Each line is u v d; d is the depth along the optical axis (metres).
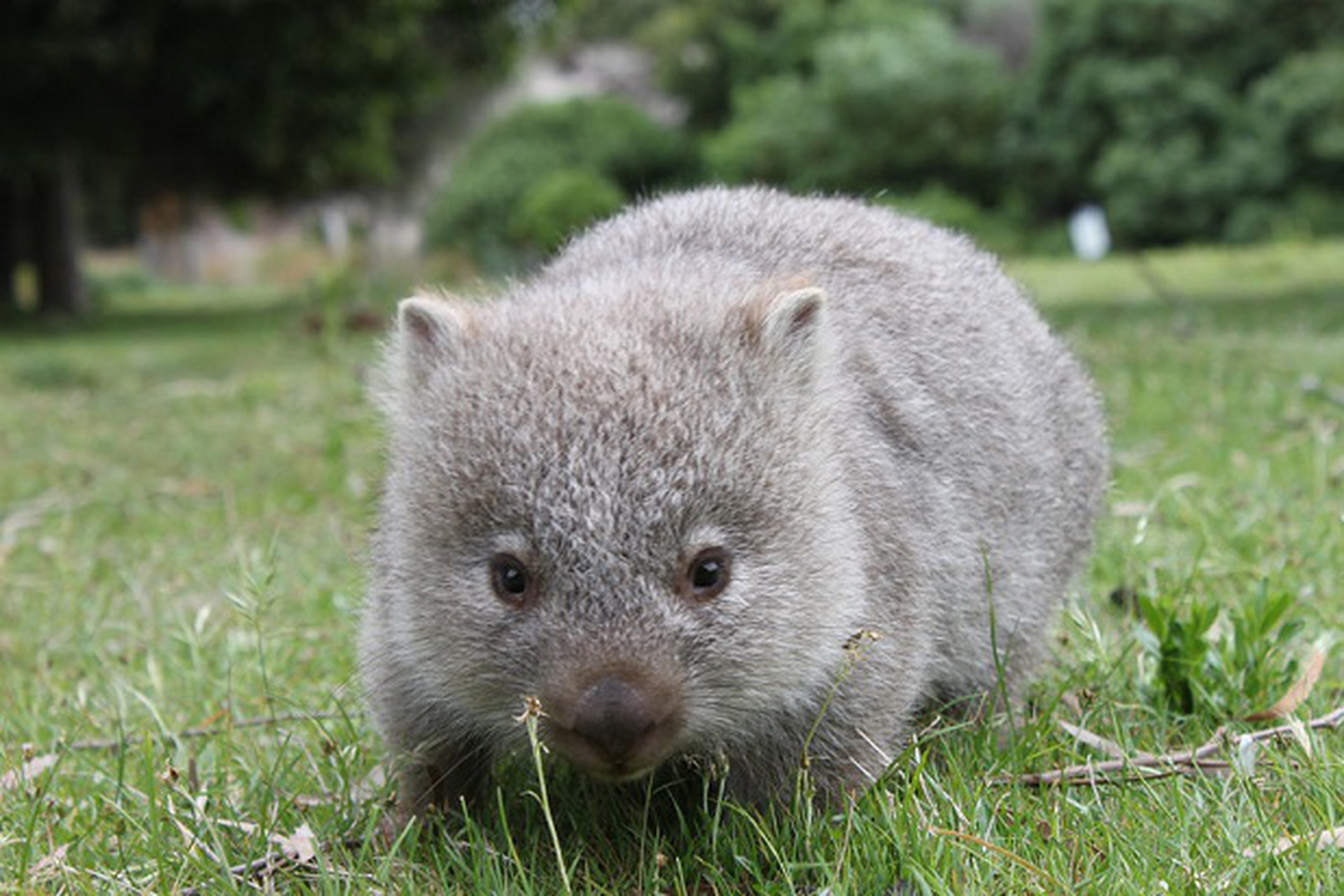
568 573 0.63
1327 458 1.36
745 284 0.76
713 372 0.66
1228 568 1.04
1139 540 1.02
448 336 0.69
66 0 3.96
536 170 6.76
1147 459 1.44
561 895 0.65
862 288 0.84
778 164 6.41
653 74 8.21
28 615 1.14
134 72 4.23
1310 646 0.89
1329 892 0.60
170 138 4.72
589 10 9.05
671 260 0.82
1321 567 1.05
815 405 0.69
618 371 0.65
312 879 0.69
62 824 0.75
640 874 0.68
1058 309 3.28
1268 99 5.52
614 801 0.75
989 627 0.83
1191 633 0.84
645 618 0.63
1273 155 5.51
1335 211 5.43
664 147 7.03
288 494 1.54
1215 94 5.64
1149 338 2.46
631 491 0.64
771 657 0.67
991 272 0.96
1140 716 0.83
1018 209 6.06
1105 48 5.82
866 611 0.71
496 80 5.28
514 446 0.64
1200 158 5.66
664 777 0.75
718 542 0.65
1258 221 5.47
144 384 2.78
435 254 6.97
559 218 5.81
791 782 0.71
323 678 0.96
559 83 8.99
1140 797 0.71
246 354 3.33
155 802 0.74
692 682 0.65
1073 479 0.94
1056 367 0.94
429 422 0.69
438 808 0.74
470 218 6.82
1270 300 3.27
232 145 4.76
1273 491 1.23
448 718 0.73
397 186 8.44
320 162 5.07
